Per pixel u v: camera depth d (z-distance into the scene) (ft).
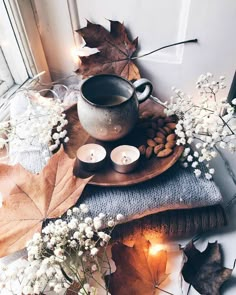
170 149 1.34
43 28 1.68
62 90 1.82
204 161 1.51
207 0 1.33
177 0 1.40
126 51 1.59
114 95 1.41
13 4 1.48
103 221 1.21
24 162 1.35
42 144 1.38
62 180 1.22
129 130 1.34
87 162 1.26
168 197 1.25
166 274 1.21
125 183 1.24
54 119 1.38
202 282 1.19
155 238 1.31
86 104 1.26
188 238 1.34
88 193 1.25
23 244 1.13
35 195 1.20
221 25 1.39
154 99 1.61
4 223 1.16
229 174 1.51
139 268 1.20
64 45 1.73
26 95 1.61
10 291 1.10
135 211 1.23
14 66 1.69
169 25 1.49
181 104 1.41
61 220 1.13
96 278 1.25
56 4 1.56
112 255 1.21
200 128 1.34
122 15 1.53
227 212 1.40
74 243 1.12
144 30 1.55
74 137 1.42
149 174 1.27
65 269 1.18
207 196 1.26
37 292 1.03
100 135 1.32
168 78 1.66
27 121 1.40
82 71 1.60
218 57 1.50
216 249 1.26
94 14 1.58
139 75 1.61
